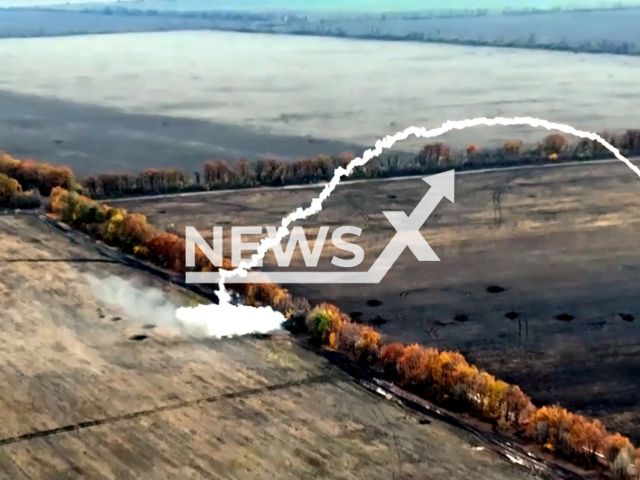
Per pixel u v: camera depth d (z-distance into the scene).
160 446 45.03
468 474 42.75
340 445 45.16
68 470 42.94
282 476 42.47
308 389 51.00
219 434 46.12
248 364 53.94
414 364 52.12
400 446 45.09
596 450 44.03
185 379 51.97
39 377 52.19
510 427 47.03
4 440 45.56
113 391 50.56
